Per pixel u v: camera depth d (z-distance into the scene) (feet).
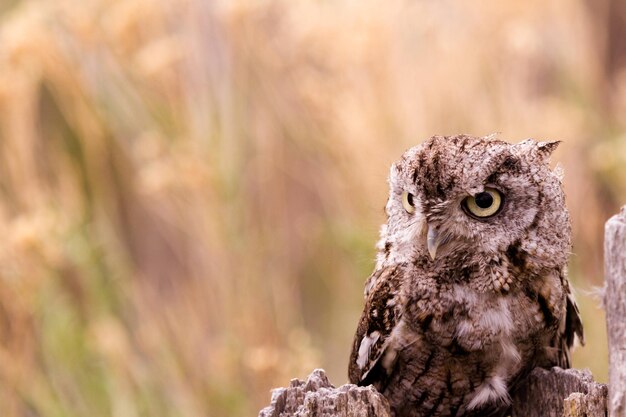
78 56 38.81
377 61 38.40
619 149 37.63
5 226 35.68
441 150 22.13
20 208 37.47
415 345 22.02
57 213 37.24
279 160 38.63
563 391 20.93
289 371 34.19
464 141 22.39
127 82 38.55
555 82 41.60
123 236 40.34
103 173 39.27
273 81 38.63
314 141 38.22
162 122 37.42
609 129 41.09
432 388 22.31
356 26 38.42
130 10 38.47
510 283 21.66
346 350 38.17
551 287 21.89
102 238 37.60
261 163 38.27
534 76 41.34
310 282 39.60
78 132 39.01
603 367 32.60
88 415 34.01
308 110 38.22
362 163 37.27
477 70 39.73
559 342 22.44
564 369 21.91
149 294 37.83
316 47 38.40
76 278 36.04
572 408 18.89
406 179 22.35
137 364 35.06
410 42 39.24
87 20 38.42
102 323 35.14
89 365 34.63
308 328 39.32
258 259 36.27
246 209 36.60
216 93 37.45
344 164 37.37
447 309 21.75
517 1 41.01
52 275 35.12
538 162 21.99
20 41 37.96
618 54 43.21
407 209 22.56
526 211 21.74
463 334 21.67
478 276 21.70
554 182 21.98
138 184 39.24
